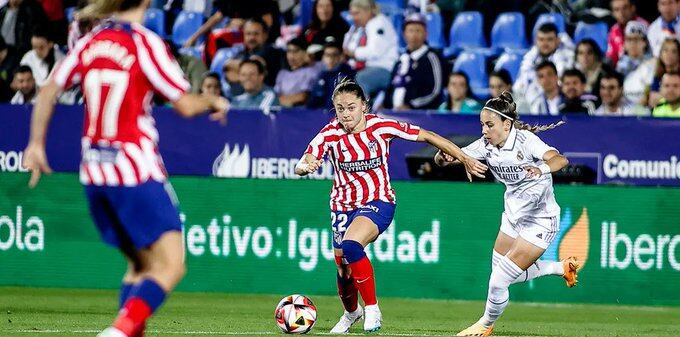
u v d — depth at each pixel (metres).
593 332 32.09
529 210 30.17
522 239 29.83
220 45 51.25
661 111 46.03
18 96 49.59
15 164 43.28
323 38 50.47
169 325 30.58
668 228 41.16
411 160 42.00
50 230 43.09
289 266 42.28
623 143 41.41
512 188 30.50
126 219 17.45
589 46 48.00
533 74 48.62
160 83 17.34
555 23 51.19
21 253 43.25
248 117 42.56
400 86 48.97
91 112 17.45
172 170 42.78
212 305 38.12
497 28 52.09
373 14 50.34
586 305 41.31
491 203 41.50
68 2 51.16
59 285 43.06
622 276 41.22
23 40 50.34
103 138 17.38
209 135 42.66
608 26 50.69
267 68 49.66
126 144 17.34
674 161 41.34
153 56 17.39
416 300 41.53
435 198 41.69
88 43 17.66
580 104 47.38
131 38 17.48
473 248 41.59
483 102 49.50
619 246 41.22
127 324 16.97
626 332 32.34
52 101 17.53
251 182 42.31
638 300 41.19
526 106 47.88
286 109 42.34
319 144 29.58
